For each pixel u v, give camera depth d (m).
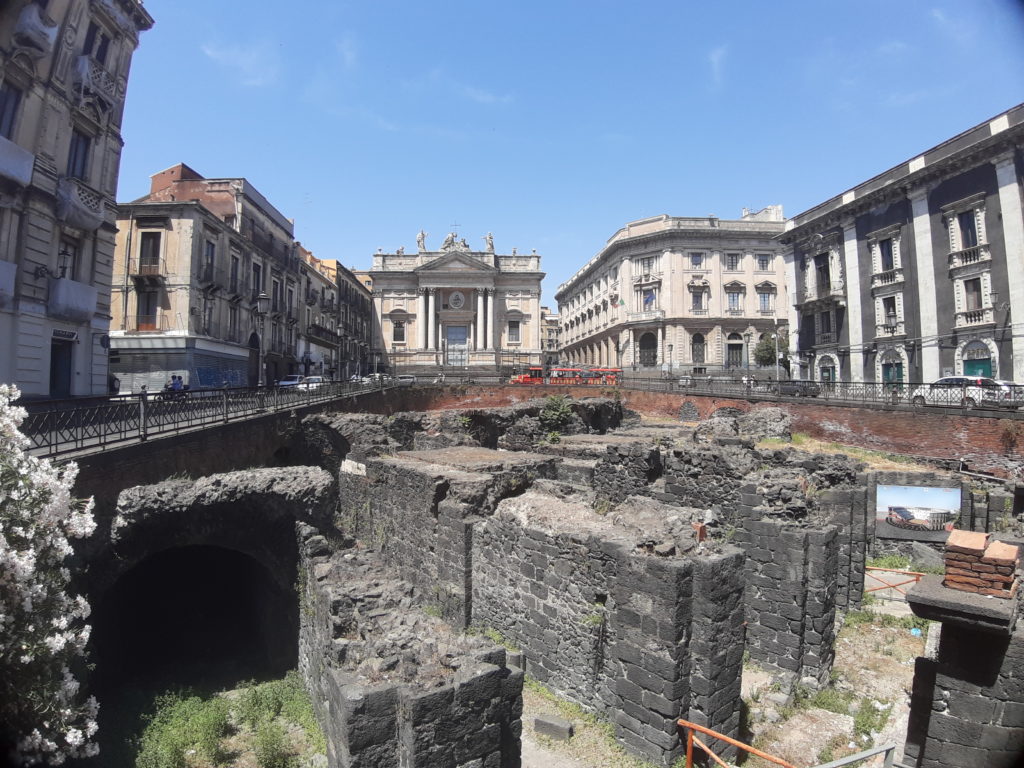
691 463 14.20
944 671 6.07
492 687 6.88
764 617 11.80
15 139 22.20
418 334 77.25
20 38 21.69
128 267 35.78
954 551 6.00
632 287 74.50
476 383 50.75
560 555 10.38
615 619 9.34
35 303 23.08
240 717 10.05
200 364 36.94
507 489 14.23
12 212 22.16
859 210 41.41
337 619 8.13
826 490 15.03
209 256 38.69
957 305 34.47
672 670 8.50
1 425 7.04
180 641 14.17
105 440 12.20
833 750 9.23
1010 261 31.64
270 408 21.27
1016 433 23.53
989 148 32.31
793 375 48.66
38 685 6.48
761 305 71.75
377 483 16.73
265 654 12.98
